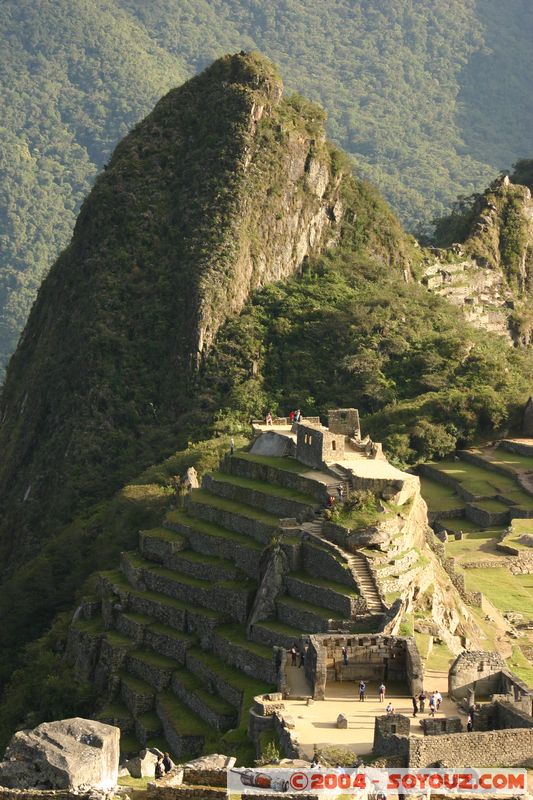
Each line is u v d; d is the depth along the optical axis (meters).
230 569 145.88
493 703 100.31
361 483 142.75
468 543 191.75
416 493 147.00
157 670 141.50
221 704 129.88
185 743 128.25
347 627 126.00
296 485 149.00
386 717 97.31
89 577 186.75
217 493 157.75
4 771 76.44
